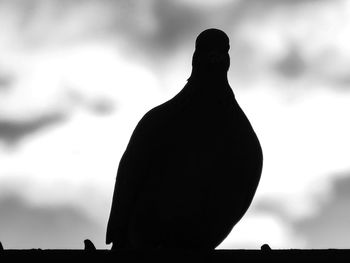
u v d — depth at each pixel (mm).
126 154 8453
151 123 8156
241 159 7840
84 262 5672
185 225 7875
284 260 5723
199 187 7766
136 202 8180
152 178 8008
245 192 8039
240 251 5762
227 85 8297
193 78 8352
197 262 5672
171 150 7902
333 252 5742
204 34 8547
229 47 8641
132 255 5664
